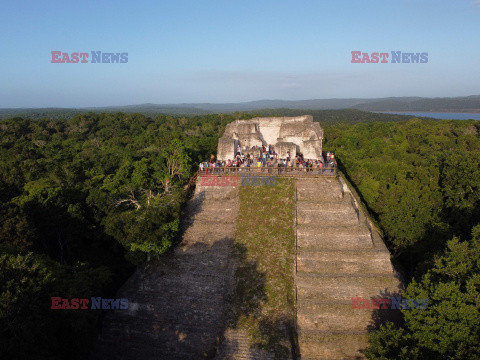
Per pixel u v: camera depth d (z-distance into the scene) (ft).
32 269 41.78
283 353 49.57
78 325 43.68
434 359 39.93
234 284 59.88
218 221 73.05
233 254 65.26
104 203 69.56
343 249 63.62
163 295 59.67
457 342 38.75
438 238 71.46
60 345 44.01
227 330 53.52
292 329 53.26
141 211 63.52
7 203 63.77
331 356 51.08
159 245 62.90
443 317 40.32
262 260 63.36
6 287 37.52
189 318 56.13
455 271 45.78
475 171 80.59
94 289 52.65
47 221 64.49
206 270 62.85
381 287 57.67
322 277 58.90
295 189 76.28
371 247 63.82
